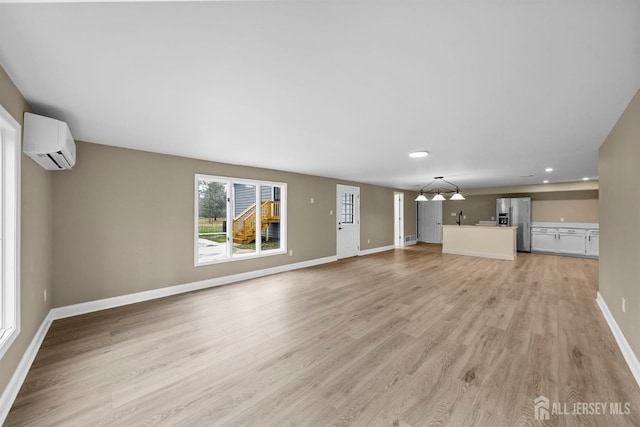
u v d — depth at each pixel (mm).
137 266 3705
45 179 2805
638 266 2061
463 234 7699
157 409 1695
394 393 1837
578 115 2494
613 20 1238
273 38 1395
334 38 1397
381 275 5211
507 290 4219
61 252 3148
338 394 1831
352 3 1146
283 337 2658
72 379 1997
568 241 7488
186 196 4188
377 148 3701
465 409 1684
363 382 1958
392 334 2715
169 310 3379
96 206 3396
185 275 4156
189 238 4211
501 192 8438
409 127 2826
